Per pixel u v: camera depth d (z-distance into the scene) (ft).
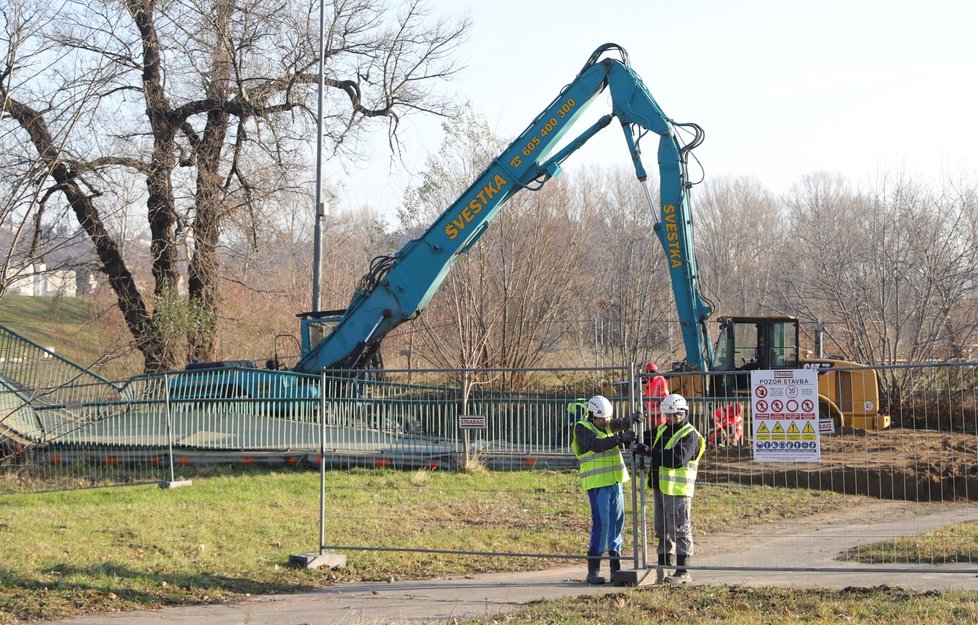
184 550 36.63
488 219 64.03
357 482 50.65
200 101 92.58
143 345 88.79
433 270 64.08
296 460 55.83
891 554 34.63
